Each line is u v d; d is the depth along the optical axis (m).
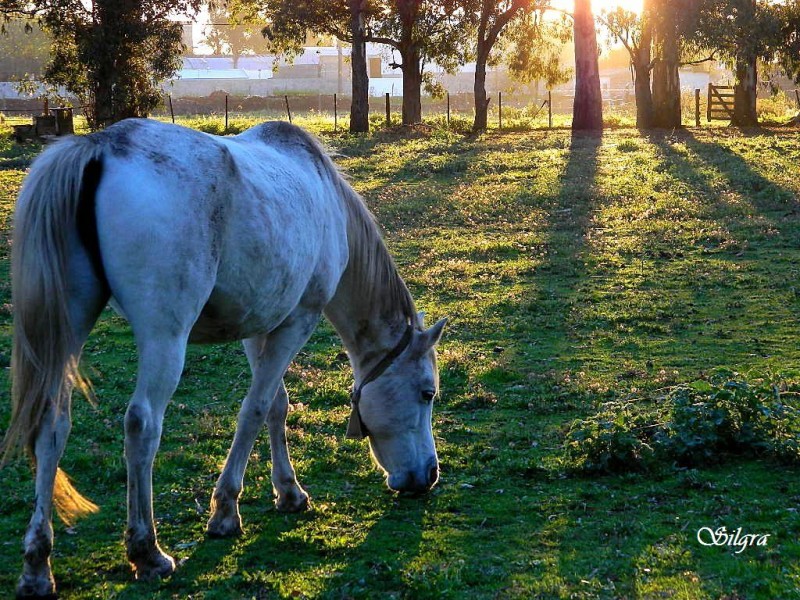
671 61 36.66
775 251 13.68
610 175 21.59
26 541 4.17
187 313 4.28
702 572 4.66
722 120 41.53
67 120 31.88
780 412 6.60
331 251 5.26
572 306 11.04
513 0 37.75
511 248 14.29
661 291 11.63
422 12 38.50
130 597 4.39
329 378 8.61
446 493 5.91
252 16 43.44
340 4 39.09
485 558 4.91
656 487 5.87
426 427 5.64
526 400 7.86
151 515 4.52
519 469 6.29
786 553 4.86
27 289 3.93
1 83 72.00
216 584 4.58
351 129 37.56
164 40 36.81
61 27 37.12
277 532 5.27
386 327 5.56
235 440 5.21
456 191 19.97
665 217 16.52
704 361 8.85
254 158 4.82
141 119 4.46
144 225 4.07
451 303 11.33
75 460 6.44
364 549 5.05
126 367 9.01
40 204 3.94
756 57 37.00
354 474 6.30
